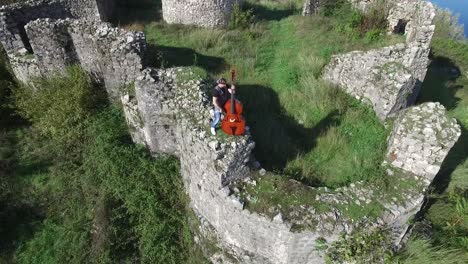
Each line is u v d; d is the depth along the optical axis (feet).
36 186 29.76
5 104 33.45
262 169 22.11
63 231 27.02
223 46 38.78
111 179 27.20
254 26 43.91
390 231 20.34
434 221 22.36
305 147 27.48
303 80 33.78
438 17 55.36
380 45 38.14
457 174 23.99
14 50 34.45
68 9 39.34
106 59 28.63
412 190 20.84
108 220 25.84
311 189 20.94
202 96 24.23
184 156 24.52
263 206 19.99
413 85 29.94
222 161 20.12
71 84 30.71
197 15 42.63
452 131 20.11
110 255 24.98
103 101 31.76
